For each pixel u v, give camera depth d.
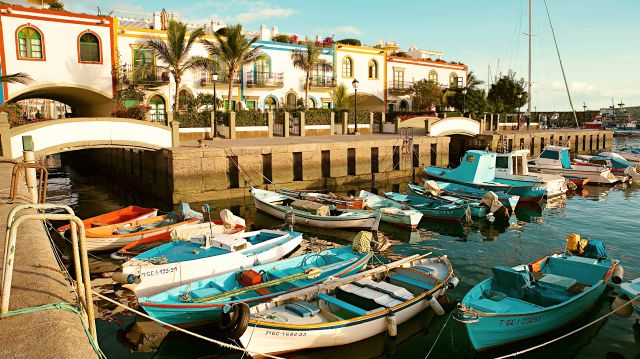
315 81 43.09
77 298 5.53
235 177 25.38
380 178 31.33
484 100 49.81
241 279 11.83
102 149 38.44
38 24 29.97
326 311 9.94
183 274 12.25
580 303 10.33
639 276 13.61
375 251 15.96
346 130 38.31
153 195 26.39
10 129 21.00
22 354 4.20
